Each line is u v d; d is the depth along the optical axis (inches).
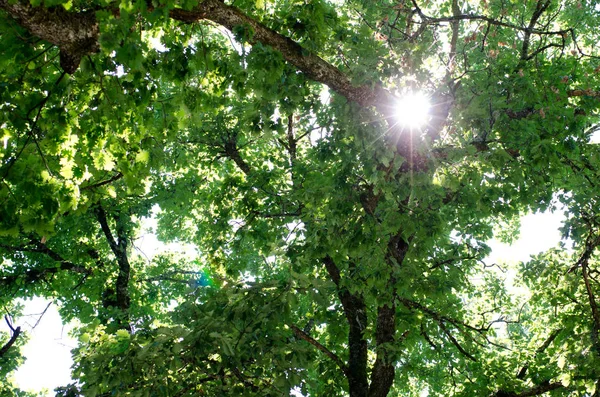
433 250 354.9
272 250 371.6
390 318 363.3
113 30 187.2
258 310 275.0
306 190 313.9
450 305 405.7
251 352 274.7
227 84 256.2
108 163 249.9
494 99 283.3
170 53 239.8
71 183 219.5
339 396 414.0
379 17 315.6
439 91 284.5
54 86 211.9
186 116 260.5
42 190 195.6
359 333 393.4
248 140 534.0
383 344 341.7
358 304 394.6
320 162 304.7
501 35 369.1
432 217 271.4
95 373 267.9
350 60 273.3
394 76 270.2
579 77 334.0
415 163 282.7
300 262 335.6
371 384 365.7
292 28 257.3
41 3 179.2
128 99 233.1
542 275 438.3
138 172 258.7
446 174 288.7
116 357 275.9
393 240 347.9
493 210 307.6
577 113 334.3
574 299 432.8
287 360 283.7
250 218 425.7
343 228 301.6
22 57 203.3
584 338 398.0
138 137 255.6
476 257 362.6
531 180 302.7
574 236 346.9
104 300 580.4
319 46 265.0
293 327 394.3
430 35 322.7
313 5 254.5
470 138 301.3
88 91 237.3
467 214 313.7
